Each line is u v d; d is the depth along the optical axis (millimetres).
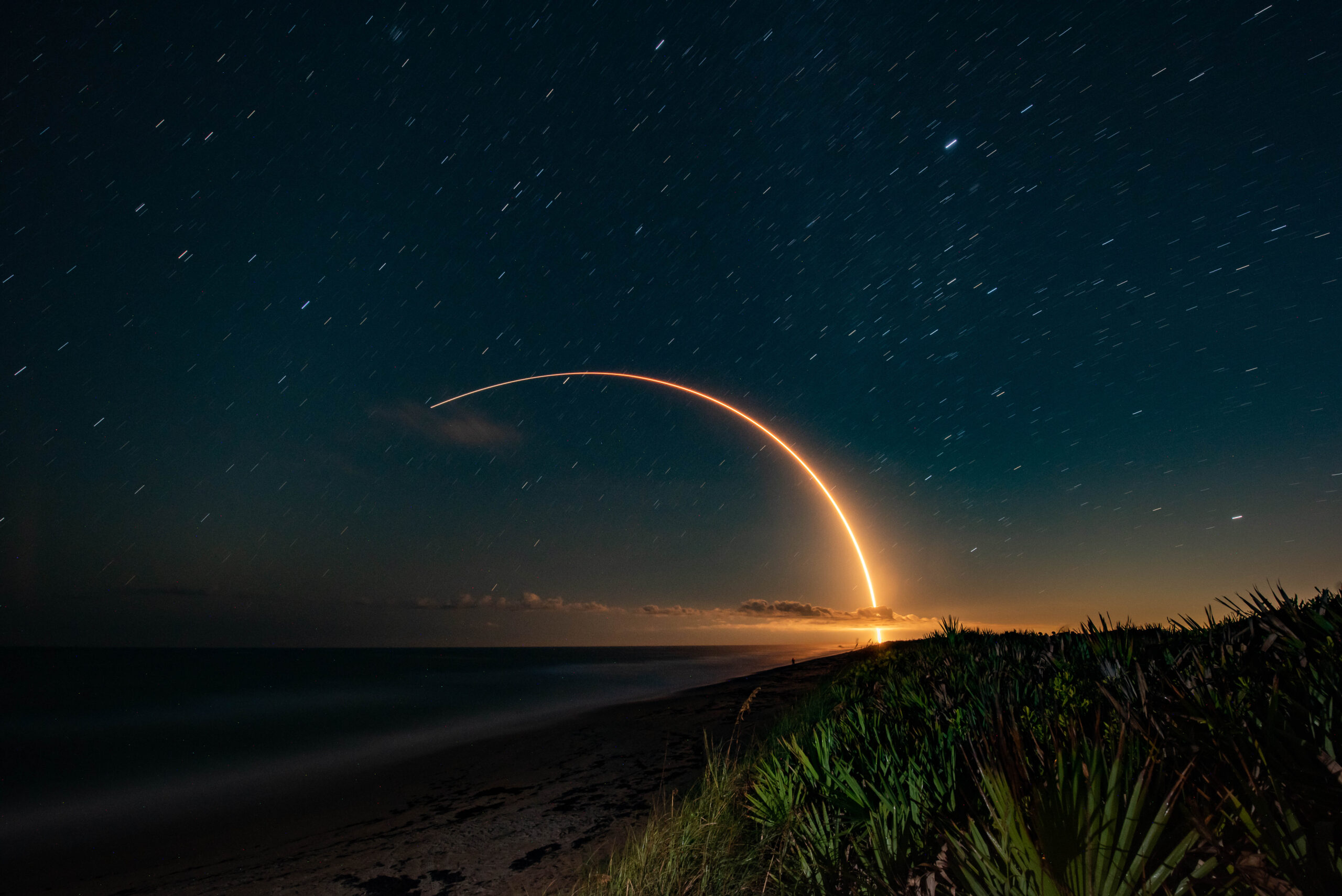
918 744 4039
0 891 8188
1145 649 5059
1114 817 1418
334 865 7336
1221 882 1258
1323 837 1121
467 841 7613
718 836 4629
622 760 11586
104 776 15109
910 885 2096
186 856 9094
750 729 12289
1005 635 10289
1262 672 2783
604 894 4336
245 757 17125
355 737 19734
